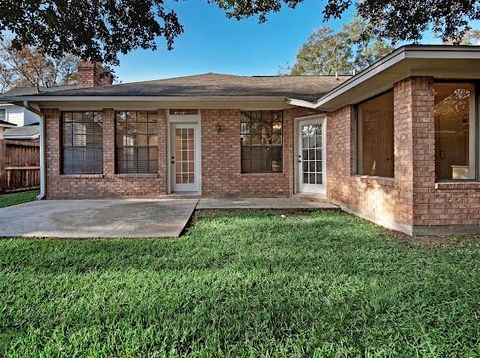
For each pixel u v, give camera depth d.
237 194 9.76
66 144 9.70
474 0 7.09
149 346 2.04
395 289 2.87
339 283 3.04
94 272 3.38
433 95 5.02
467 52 4.28
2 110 20.55
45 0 6.49
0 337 2.13
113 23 7.37
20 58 25.42
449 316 2.38
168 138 9.78
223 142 9.76
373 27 8.22
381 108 7.49
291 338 2.12
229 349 2.01
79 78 11.59
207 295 2.79
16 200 9.27
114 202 8.65
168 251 4.16
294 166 9.59
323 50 26.08
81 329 2.23
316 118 8.98
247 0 7.20
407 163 5.13
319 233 5.13
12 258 3.86
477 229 5.08
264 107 9.65
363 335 2.14
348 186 7.31
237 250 4.19
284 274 3.28
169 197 9.56
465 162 6.13
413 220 5.02
